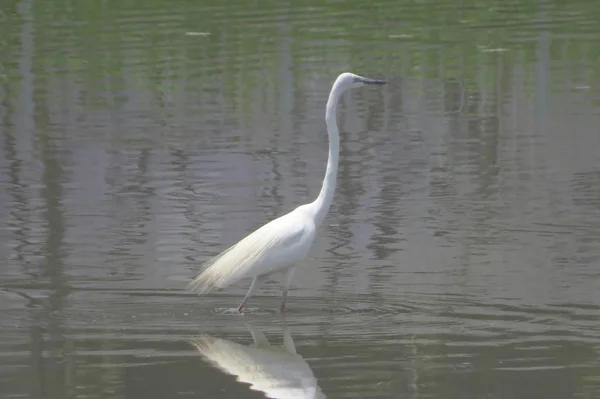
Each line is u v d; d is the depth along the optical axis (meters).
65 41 25.58
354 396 8.89
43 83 22.41
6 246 13.37
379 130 18.98
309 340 10.30
